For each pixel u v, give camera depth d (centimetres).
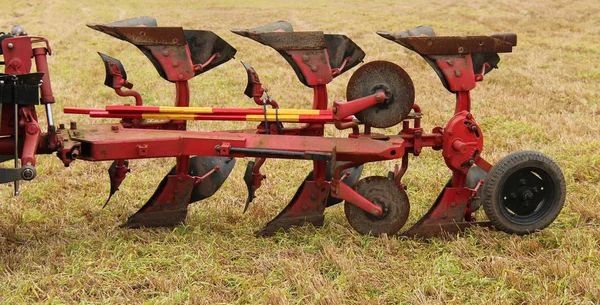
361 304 457
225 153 554
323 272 518
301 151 556
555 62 1661
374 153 555
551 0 3053
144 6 3356
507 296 471
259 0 3719
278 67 1600
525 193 590
